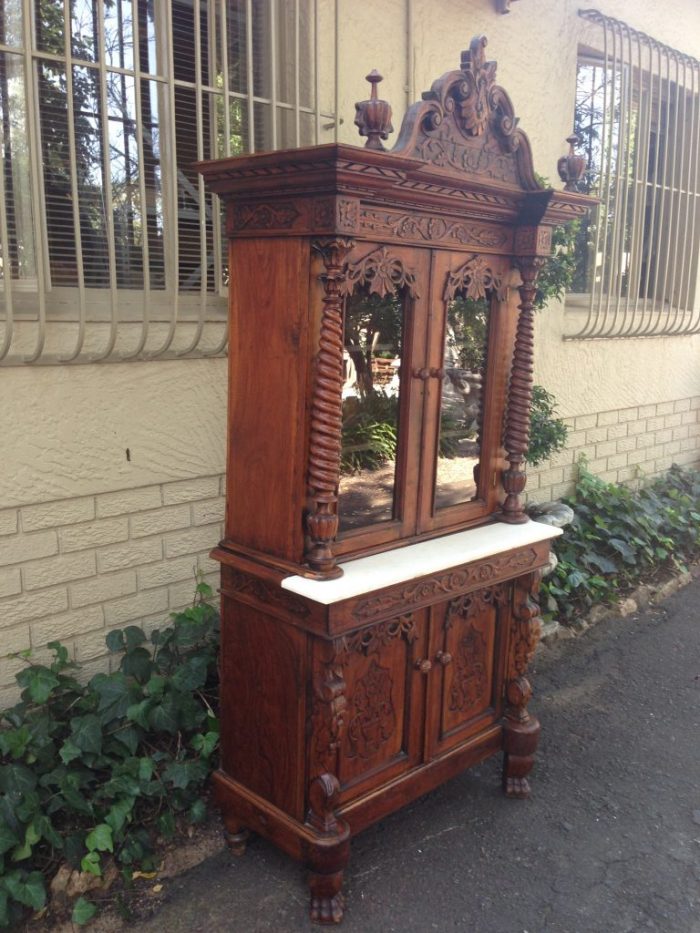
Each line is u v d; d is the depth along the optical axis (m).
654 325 5.13
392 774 2.36
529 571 2.58
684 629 4.13
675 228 5.27
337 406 2.00
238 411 2.21
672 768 2.94
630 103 4.61
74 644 2.74
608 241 4.77
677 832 2.59
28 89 2.34
